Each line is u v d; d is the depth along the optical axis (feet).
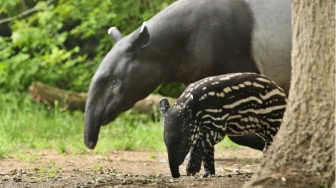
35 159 54.29
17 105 88.12
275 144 30.81
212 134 38.06
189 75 53.47
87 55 105.50
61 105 85.20
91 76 94.73
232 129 39.40
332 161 29.35
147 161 56.29
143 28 51.52
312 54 30.37
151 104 83.76
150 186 35.83
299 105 30.48
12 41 96.37
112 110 52.19
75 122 81.05
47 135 73.41
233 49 52.44
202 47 52.39
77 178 42.45
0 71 92.02
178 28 52.85
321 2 30.32
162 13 54.03
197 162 37.99
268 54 52.85
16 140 67.36
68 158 56.75
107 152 63.62
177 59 53.26
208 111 37.78
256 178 30.53
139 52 52.34
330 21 30.07
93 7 95.30
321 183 29.12
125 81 52.08
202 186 35.27
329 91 29.84
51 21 94.79
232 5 52.75
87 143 51.83
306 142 30.01
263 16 52.65
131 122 83.20
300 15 30.96
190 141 37.17
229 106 38.34
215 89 38.14
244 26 52.49
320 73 30.12
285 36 52.60
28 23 94.73
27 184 39.60
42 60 96.84
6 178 42.63
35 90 85.05
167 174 46.24
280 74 53.42
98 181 38.96
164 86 92.84
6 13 104.88
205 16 52.70
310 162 29.73
